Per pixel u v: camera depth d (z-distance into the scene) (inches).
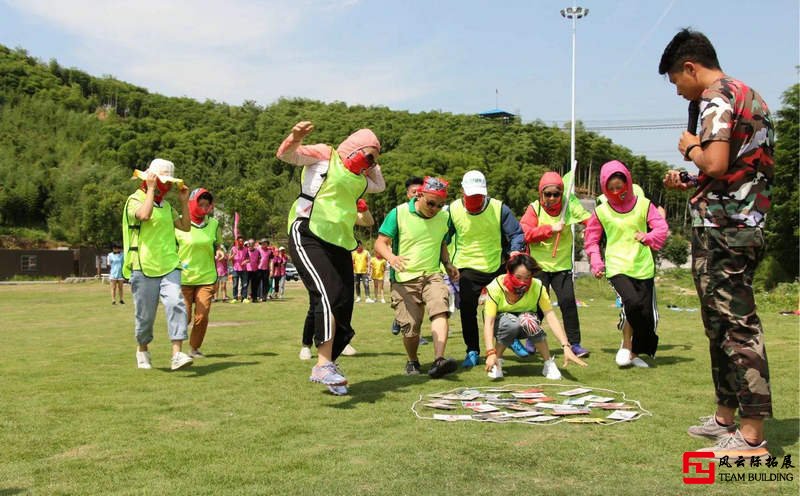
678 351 293.1
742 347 134.8
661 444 140.5
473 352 257.0
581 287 853.8
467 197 252.8
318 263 197.3
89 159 3789.4
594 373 234.7
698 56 144.3
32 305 733.9
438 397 193.2
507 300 227.8
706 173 136.6
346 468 124.9
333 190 200.1
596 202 264.4
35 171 3321.9
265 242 773.3
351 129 4690.0
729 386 140.4
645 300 246.7
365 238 2412.6
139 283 249.4
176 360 241.1
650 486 114.3
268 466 127.0
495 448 137.4
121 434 152.9
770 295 654.5
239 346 329.4
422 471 122.6
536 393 197.0
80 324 487.5
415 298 237.9
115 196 2512.3
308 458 131.8
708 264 139.9
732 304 136.7
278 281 839.7
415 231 235.9
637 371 238.1
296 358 283.1
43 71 5128.0
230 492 112.8
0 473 125.1
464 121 4771.2
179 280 253.0
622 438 145.2
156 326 454.6
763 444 132.3
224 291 769.6
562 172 4298.7
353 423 161.3
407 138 4411.9
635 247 252.5
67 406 183.5
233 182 3782.0
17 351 315.3
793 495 109.7
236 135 4805.6
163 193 253.0
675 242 2637.8
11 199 3095.5
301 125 191.8
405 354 294.0
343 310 201.3
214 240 293.3
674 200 3890.3
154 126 4498.0
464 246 260.8
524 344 300.2
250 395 197.6
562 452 134.4
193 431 155.0
